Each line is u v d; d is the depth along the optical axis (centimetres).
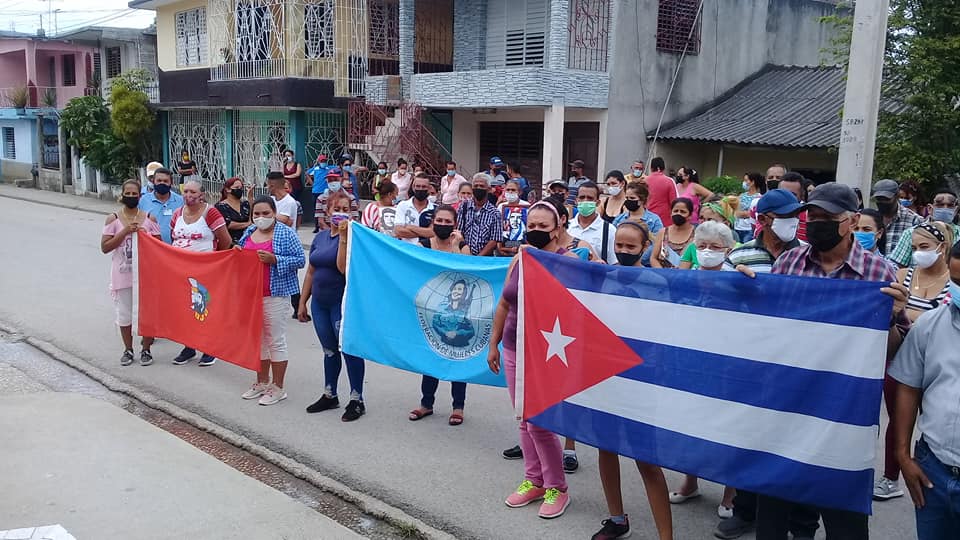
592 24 1761
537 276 489
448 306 620
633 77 1806
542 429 491
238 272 705
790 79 1986
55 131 3366
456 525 490
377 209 938
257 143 2277
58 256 1531
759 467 398
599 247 698
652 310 436
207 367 815
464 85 1820
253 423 659
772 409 394
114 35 2912
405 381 788
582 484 555
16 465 551
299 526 480
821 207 400
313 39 2141
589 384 464
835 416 373
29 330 962
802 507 441
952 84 1207
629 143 1828
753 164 1798
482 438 633
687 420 423
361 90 2191
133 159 2742
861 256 424
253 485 534
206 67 2444
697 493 534
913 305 535
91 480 532
